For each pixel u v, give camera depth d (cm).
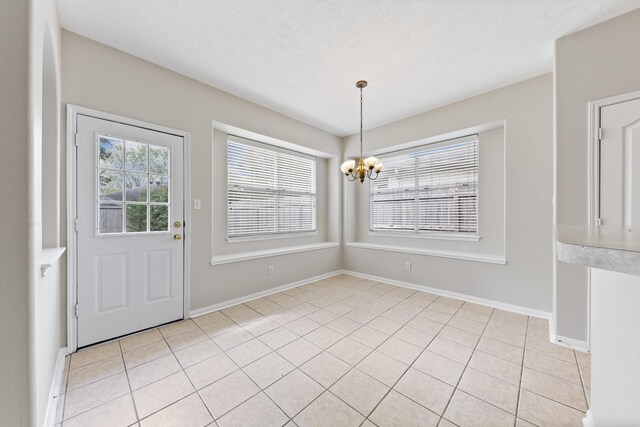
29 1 91
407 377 172
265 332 236
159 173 246
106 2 172
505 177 288
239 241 357
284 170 417
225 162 341
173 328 243
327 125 411
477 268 312
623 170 188
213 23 192
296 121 387
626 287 75
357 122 397
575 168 205
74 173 200
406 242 412
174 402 150
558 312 216
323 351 204
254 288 330
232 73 260
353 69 252
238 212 358
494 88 291
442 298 330
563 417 137
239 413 142
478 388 161
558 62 209
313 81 275
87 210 206
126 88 225
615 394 83
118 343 214
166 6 175
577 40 203
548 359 192
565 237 63
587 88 200
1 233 86
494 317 269
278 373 176
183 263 263
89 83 207
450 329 242
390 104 332
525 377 171
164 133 249
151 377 171
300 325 251
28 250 90
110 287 218
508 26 195
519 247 281
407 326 248
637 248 46
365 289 369
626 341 75
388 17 185
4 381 86
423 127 357
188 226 265
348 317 270
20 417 88
